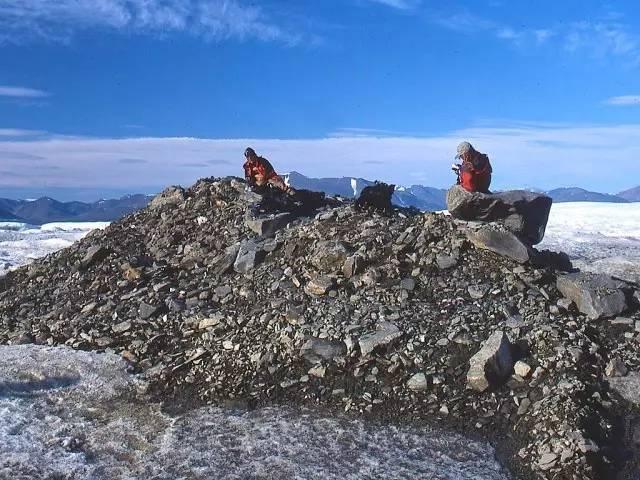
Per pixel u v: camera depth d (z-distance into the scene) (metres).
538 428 8.72
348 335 10.91
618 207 48.47
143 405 10.34
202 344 11.77
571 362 9.74
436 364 10.16
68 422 9.66
